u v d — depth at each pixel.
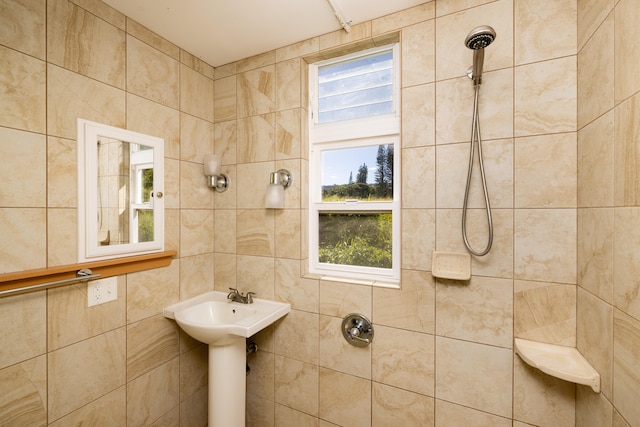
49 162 1.05
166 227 1.49
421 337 1.26
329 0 1.22
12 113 0.96
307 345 1.51
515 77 1.10
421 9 1.26
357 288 1.39
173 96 1.54
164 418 1.47
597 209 0.89
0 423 0.94
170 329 1.51
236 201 1.72
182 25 1.39
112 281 1.26
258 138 1.65
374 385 1.36
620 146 0.77
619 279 0.77
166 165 1.49
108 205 1.23
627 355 0.73
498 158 1.13
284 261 1.58
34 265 1.01
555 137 1.05
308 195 1.60
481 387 1.16
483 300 1.16
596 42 0.89
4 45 0.94
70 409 1.11
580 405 0.99
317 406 1.49
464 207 1.13
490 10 1.14
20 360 0.98
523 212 1.09
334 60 1.56
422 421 1.26
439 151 1.23
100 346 1.21
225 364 1.36
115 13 1.27
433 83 1.24
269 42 1.54
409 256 1.28
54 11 1.06
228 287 1.74
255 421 1.66
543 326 1.07
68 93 1.11
